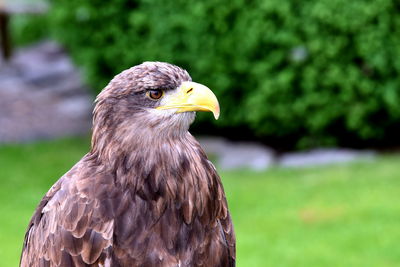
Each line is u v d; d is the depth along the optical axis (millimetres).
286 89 13430
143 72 5180
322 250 9852
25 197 12359
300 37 13188
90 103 18266
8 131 16391
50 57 22906
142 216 5230
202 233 5410
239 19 13453
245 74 13898
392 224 10430
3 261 9883
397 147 14281
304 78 13328
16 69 21891
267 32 13258
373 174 12547
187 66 14258
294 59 13258
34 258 5426
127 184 5211
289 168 13438
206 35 13766
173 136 5266
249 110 14078
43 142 15594
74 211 5180
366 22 12781
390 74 13102
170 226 5285
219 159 14320
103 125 5211
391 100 13055
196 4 13633
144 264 5270
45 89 19906
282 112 13656
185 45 14125
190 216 5316
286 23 13125
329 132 14164
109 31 14641
